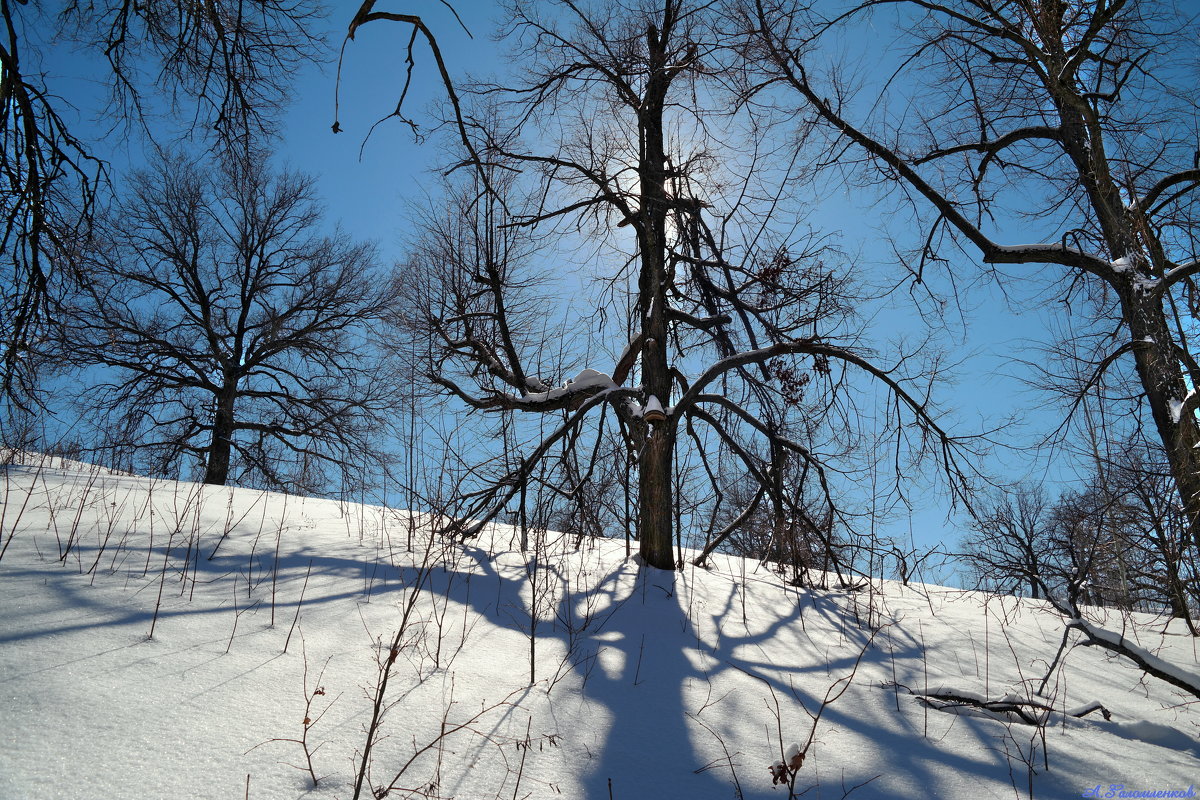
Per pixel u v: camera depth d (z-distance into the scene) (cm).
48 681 332
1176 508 657
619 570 780
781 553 852
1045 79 921
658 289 966
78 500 659
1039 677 573
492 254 1098
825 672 539
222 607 471
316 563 600
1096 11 849
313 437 2094
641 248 1020
